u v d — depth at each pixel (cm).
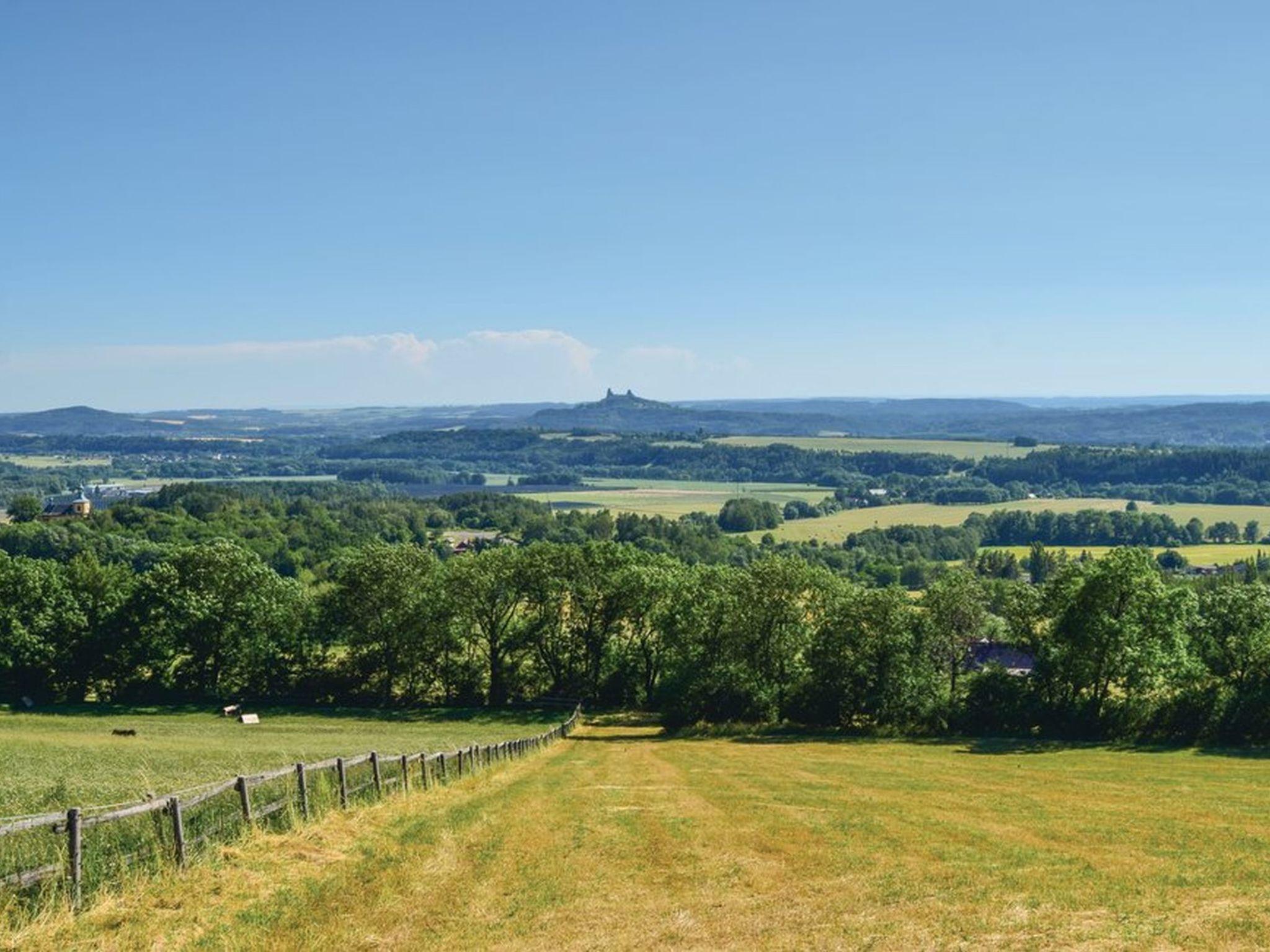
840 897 1570
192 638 7744
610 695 7950
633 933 1373
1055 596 5741
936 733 5897
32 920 1234
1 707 7256
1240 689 5297
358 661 7944
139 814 1516
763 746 5456
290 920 1385
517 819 2331
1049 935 1333
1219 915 1421
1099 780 3628
